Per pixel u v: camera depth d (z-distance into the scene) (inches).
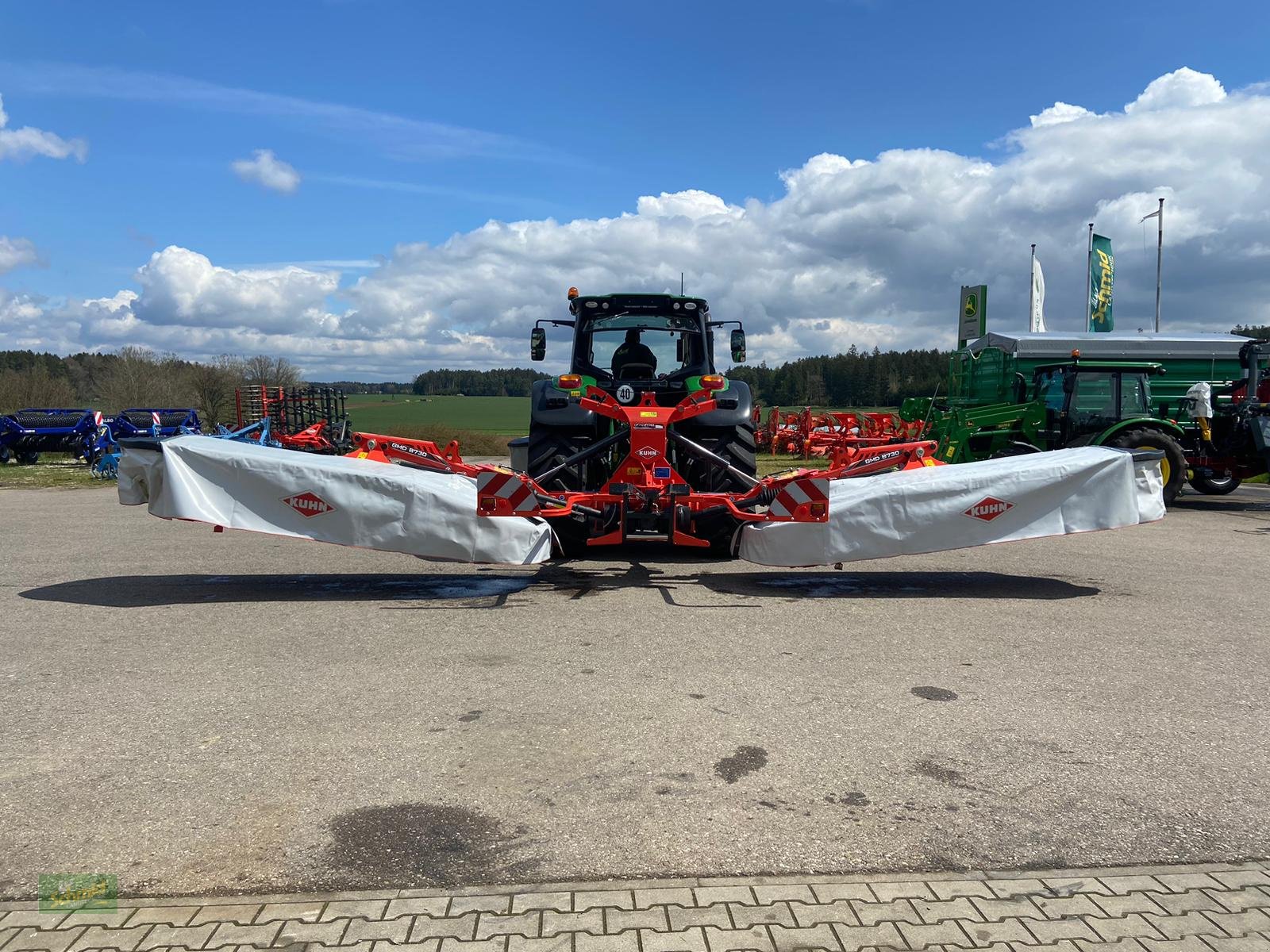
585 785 126.7
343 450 909.2
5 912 95.6
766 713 155.4
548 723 150.6
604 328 348.5
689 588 265.0
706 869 104.7
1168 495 505.0
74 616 227.1
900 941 91.2
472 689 167.8
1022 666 184.2
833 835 112.7
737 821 116.2
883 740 143.5
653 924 93.7
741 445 328.8
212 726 148.7
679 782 127.6
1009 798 123.3
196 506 227.0
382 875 102.9
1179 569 300.0
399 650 194.9
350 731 146.7
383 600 247.3
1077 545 354.9
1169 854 108.8
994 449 592.1
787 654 192.1
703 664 184.4
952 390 809.5
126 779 128.0
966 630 214.5
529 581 276.5
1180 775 131.0
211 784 126.4
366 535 234.7
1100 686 171.5
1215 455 530.9
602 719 152.5
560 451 331.0
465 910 96.1
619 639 204.1
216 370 2145.7
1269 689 170.7
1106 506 245.4
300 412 1163.9
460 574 287.4
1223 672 181.0
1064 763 134.9
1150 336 682.2
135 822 115.3
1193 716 155.6
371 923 93.6
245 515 230.7
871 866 105.7
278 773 130.2
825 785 127.1
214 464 230.7
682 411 268.5
